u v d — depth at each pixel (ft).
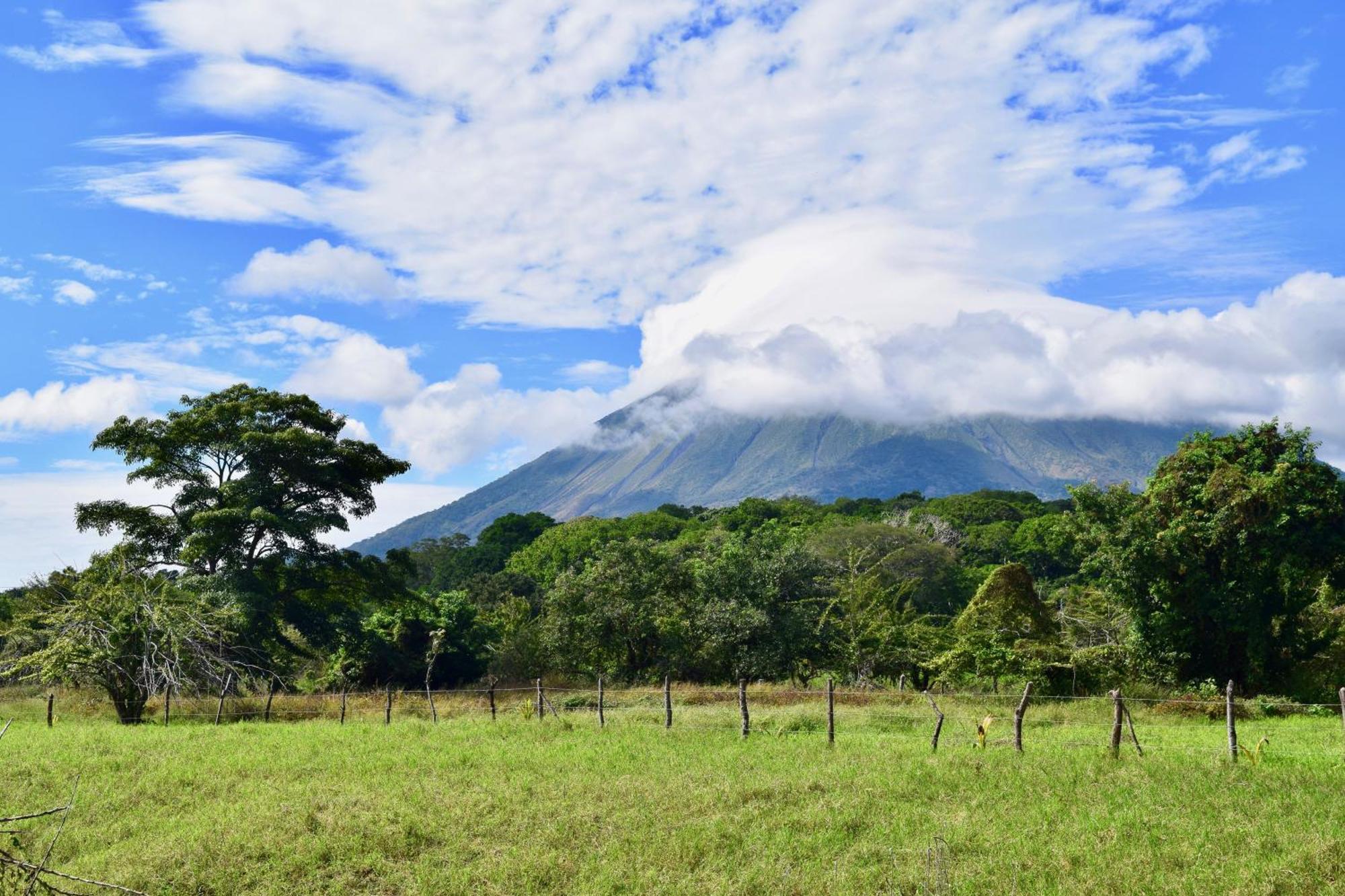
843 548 226.79
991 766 51.96
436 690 140.26
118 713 93.86
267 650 132.26
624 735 67.77
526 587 245.86
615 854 39.50
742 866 38.14
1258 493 106.42
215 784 51.88
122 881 37.24
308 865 39.34
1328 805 42.47
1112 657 109.29
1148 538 113.70
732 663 126.52
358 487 153.17
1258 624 108.88
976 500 369.09
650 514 392.88
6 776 53.52
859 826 42.73
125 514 139.54
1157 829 40.14
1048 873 36.04
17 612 119.03
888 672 123.95
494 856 39.88
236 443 140.77
